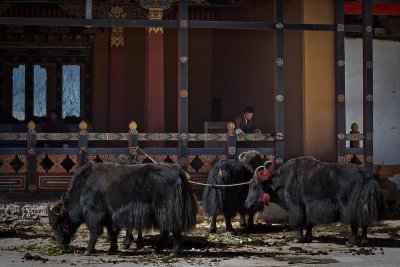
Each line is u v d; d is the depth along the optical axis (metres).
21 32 24.83
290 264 12.27
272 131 20.95
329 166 14.69
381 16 22.72
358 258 12.99
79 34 25.12
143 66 25.25
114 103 23.91
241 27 18.30
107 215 13.12
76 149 17.88
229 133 18.30
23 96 25.00
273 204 17.97
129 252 13.56
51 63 25.11
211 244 14.56
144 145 21.84
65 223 13.30
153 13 18.47
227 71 24.39
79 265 12.05
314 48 19.53
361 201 14.23
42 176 17.77
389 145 22.78
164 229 12.83
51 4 24.11
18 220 17.47
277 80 18.45
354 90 22.25
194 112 25.75
